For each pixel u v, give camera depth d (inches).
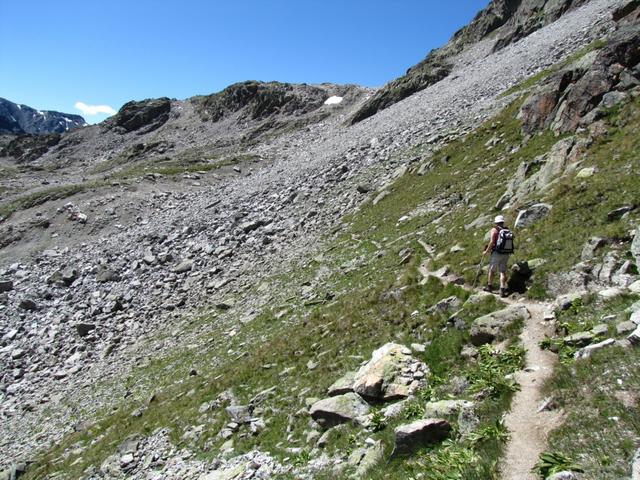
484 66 3405.5
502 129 1581.0
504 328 563.8
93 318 1689.2
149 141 6358.3
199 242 2036.2
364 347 726.5
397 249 1147.9
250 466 577.0
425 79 4589.1
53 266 2154.3
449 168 1590.8
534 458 349.7
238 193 2573.8
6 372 1491.1
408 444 442.3
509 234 649.0
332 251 1430.9
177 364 1194.6
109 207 2728.8
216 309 1486.2
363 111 4633.4
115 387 1224.8
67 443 983.6
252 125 6136.8
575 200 743.7
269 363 859.4
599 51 1159.0
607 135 916.0
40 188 4005.9
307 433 601.6
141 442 788.6
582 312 520.7
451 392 515.5
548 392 421.4
